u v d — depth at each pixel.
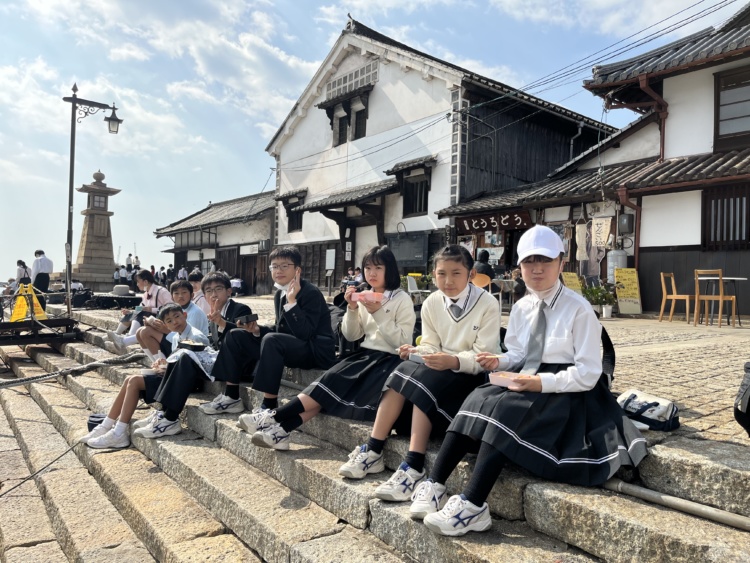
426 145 16.16
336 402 3.21
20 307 9.41
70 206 11.45
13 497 4.02
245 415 3.27
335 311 4.72
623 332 8.08
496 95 15.66
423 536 2.21
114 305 13.83
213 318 4.32
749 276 9.80
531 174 16.95
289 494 2.97
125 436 4.40
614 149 12.84
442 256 2.95
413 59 16.23
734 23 10.88
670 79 11.44
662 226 11.03
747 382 2.25
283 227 22.69
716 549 1.67
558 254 2.56
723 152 10.64
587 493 2.14
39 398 6.49
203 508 3.15
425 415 2.60
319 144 20.72
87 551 2.87
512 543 2.08
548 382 2.29
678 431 2.59
